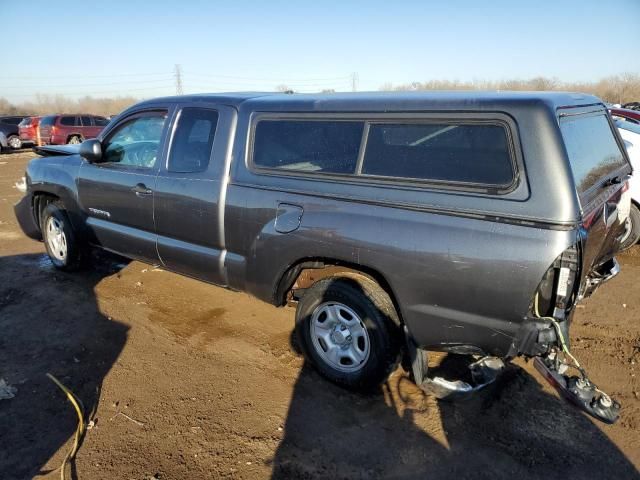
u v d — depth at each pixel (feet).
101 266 18.49
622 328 13.39
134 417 9.98
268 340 13.05
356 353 10.31
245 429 9.62
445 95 8.96
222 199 11.58
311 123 10.34
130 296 15.81
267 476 8.48
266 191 10.78
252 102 11.52
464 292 8.29
